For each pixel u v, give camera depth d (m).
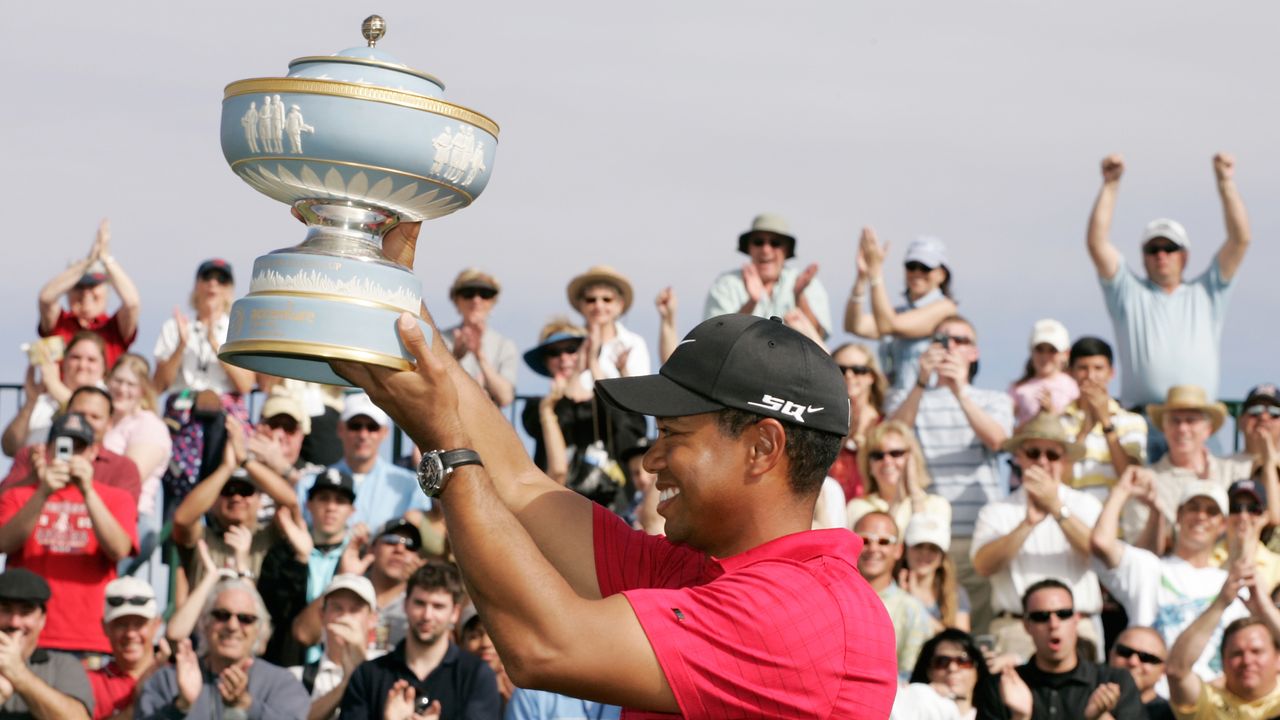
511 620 2.69
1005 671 7.86
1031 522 9.16
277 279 2.76
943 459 10.11
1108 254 10.98
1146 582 9.09
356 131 2.75
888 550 8.56
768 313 10.74
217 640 7.83
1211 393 10.84
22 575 7.92
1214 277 10.94
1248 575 8.34
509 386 10.68
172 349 11.01
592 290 10.58
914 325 10.89
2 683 7.64
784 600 2.82
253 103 2.78
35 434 10.65
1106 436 10.12
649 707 2.78
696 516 2.98
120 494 9.14
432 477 2.69
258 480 9.25
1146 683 8.30
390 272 2.79
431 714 7.50
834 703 2.83
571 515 3.29
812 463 2.98
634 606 2.76
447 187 2.88
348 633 8.12
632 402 2.91
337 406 10.47
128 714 8.30
